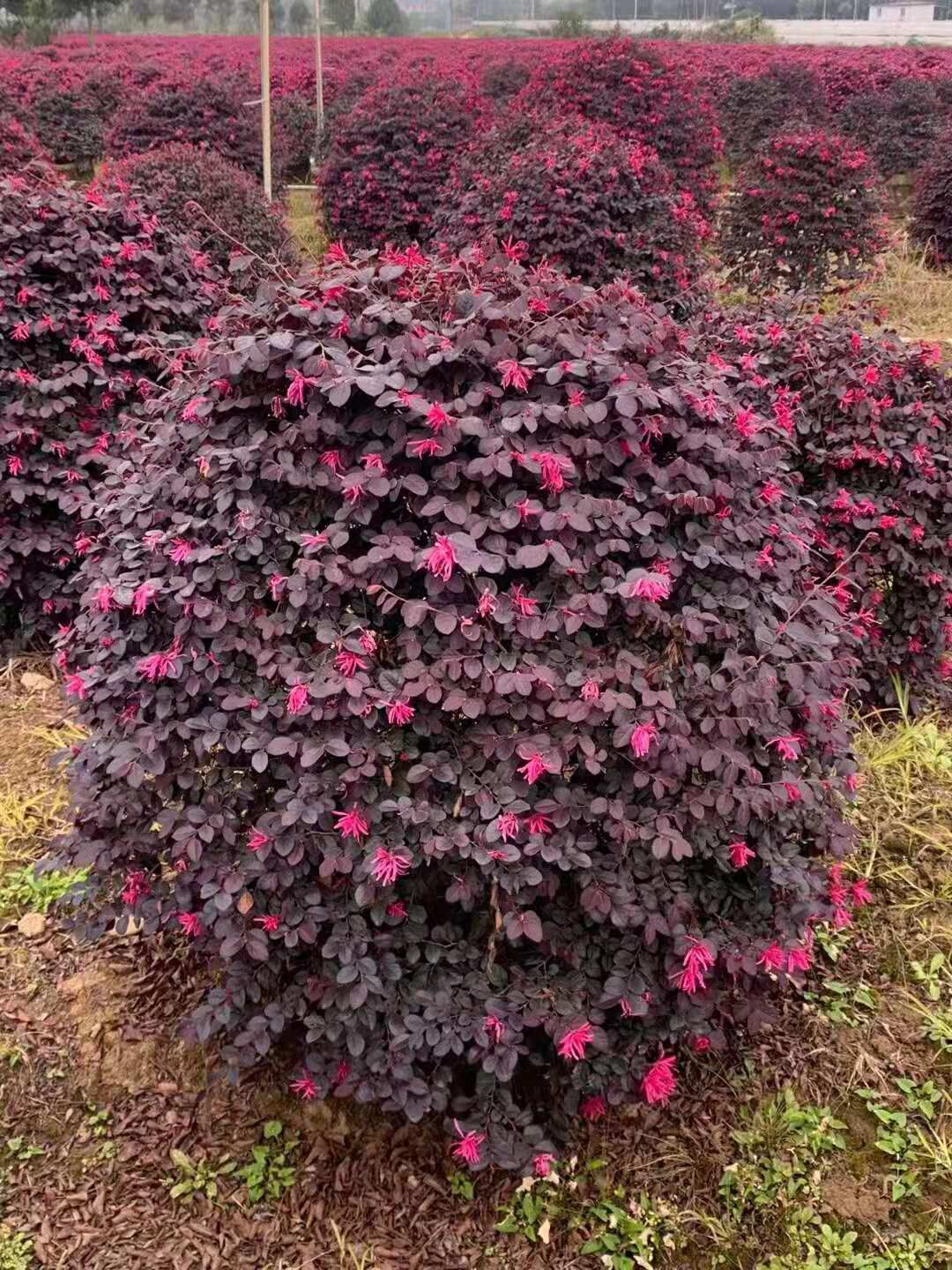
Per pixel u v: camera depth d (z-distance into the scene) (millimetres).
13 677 3676
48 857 2201
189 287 3928
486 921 1921
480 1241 1998
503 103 11172
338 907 1845
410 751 1764
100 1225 2004
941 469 3428
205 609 1792
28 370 3514
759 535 2027
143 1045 2307
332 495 1868
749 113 13281
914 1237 1980
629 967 1849
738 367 3365
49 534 3607
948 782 3227
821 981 2520
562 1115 2053
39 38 23531
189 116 9391
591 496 1825
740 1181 2084
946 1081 2270
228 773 1903
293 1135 2150
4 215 3537
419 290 2043
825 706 1922
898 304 7934
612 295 2359
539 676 1684
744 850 1812
